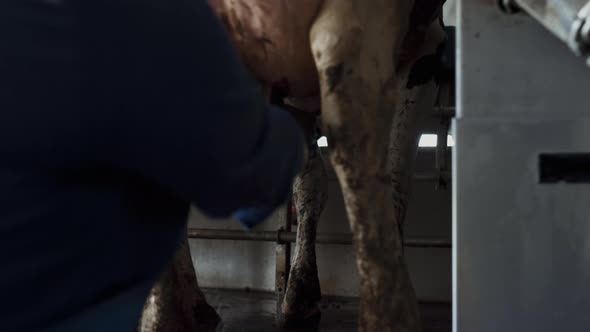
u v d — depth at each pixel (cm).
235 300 282
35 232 58
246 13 125
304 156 84
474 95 83
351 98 114
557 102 82
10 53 55
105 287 64
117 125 57
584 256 78
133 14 57
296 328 219
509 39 83
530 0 79
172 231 72
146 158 60
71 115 55
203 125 60
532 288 79
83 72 55
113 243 63
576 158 79
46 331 60
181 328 147
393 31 125
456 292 80
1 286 56
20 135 55
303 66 130
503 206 80
